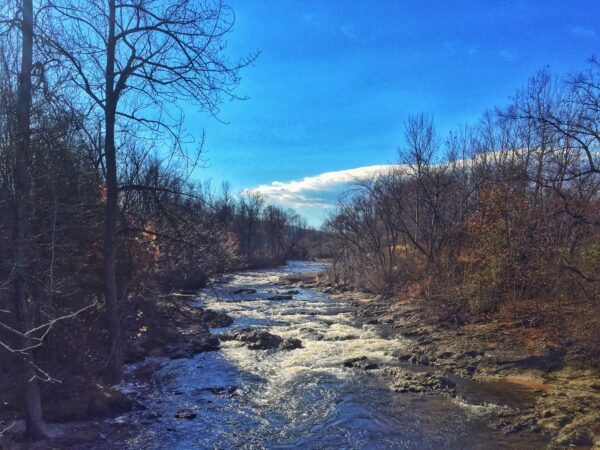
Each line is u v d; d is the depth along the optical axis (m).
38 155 8.20
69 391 10.43
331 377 13.98
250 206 84.44
